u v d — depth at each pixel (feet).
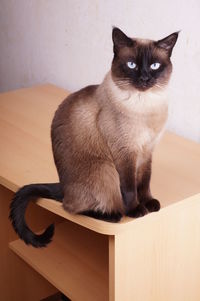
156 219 3.98
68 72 6.63
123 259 3.99
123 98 3.61
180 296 4.53
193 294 4.64
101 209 3.84
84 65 6.36
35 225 5.63
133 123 3.64
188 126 5.42
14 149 4.99
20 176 4.51
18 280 5.75
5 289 5.71
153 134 3.76
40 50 6.96
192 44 5.07
